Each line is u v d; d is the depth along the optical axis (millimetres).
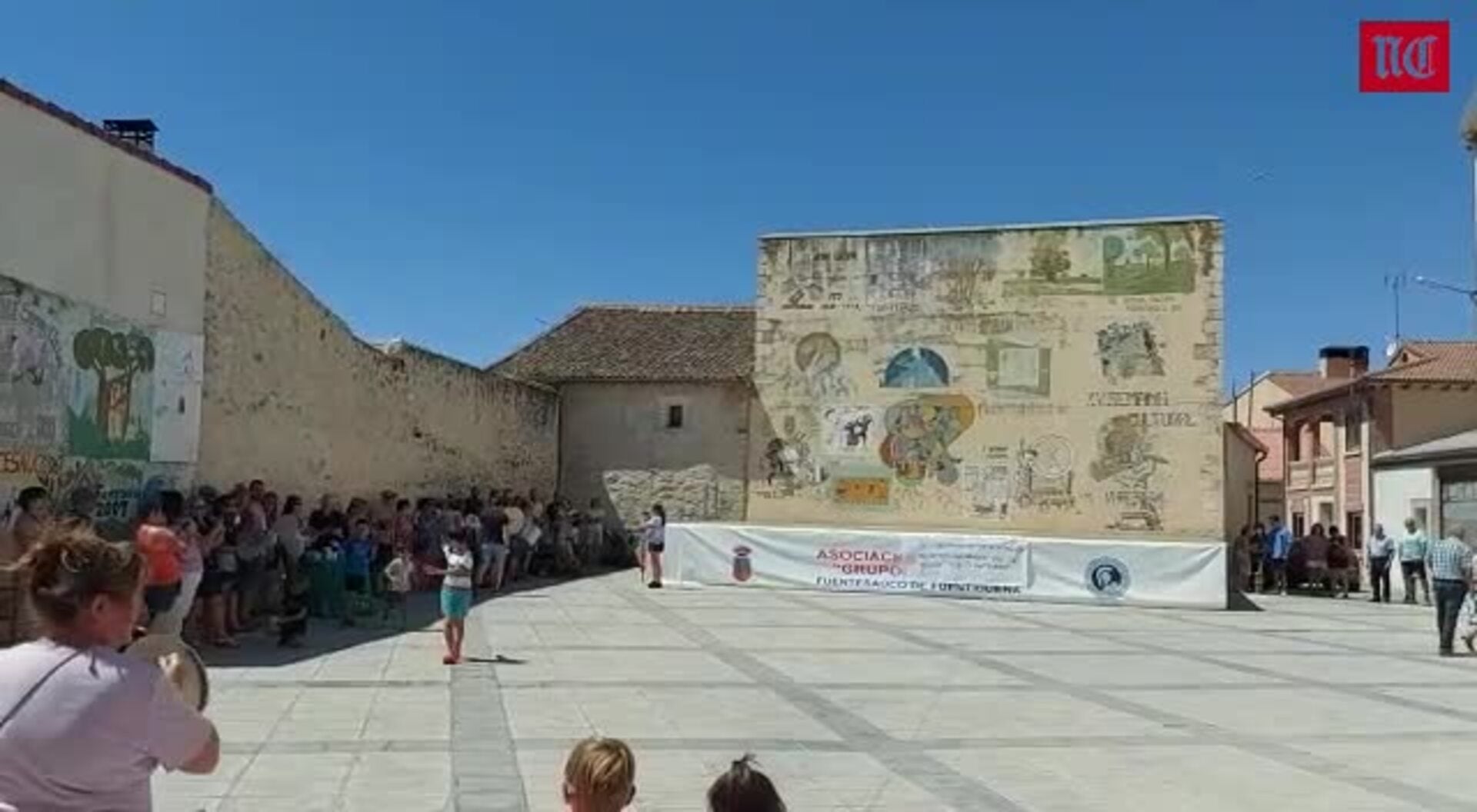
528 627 18438
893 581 27250
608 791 3969
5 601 10281
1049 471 29453
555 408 36562
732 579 28234
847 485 30734
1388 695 13305
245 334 19016
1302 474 43250
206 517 15477
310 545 18328
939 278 30453
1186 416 28672
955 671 14648
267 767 8680
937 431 30219
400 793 7980
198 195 17438
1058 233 29750
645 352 37094
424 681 12773
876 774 8883
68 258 14367
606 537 35719
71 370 14438
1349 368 50438
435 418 28328
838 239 31172
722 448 35719
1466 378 35781
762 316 31531
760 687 12883
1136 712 11805
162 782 8141
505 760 9016
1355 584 35469
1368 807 8148
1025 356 29781
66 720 3094
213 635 15094
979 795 8312
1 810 3047
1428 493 32688
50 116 13969
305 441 21500
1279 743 10375
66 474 14344
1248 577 34812
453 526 23844
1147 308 29047
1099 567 26062
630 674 13617
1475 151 35531
